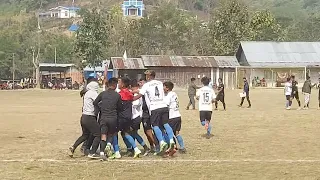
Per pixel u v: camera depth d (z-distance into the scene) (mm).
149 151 13094
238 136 16672
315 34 114250
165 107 12516
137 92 12695
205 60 68375
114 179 9688
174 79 66688
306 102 30219
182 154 12875
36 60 88000
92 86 12250
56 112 27484
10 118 23625
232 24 80875
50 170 10594
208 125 16109
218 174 10250
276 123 21078
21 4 196000
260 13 90625
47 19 170250
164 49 91562
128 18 99312
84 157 12328
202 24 101938
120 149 13711
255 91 57719
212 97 16078
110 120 11883
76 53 72812
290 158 12328
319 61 71375
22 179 9672
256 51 72688
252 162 11703
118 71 64875
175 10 94312
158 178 9812
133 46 88938
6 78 94812
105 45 73375
